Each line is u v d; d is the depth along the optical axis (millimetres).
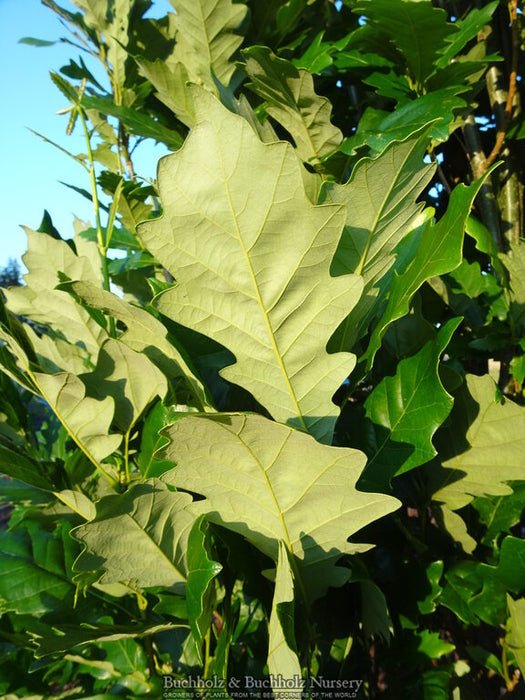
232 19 420
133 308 266
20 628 355
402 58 400
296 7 437
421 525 385
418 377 294
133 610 377
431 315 431
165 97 421
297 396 268
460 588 342
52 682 380
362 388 475
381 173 248
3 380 409
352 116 539
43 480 339
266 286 241
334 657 346
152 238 233
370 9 342
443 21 339
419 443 287
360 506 270
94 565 294
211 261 237
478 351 408
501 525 376
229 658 343
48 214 407
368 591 318
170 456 253
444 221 264
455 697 338
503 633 393
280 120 388
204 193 223
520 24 466
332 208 221
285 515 280
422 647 333
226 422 236
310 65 398
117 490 355
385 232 275
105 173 424
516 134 443
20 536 360
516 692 353
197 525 285
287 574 250
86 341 365
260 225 227
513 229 472
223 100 379
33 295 349
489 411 317
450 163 544
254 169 217
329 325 250
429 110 329
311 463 256
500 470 331
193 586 269
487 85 486
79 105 364
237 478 269
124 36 456
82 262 342
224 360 347
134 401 322
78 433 327
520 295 380
